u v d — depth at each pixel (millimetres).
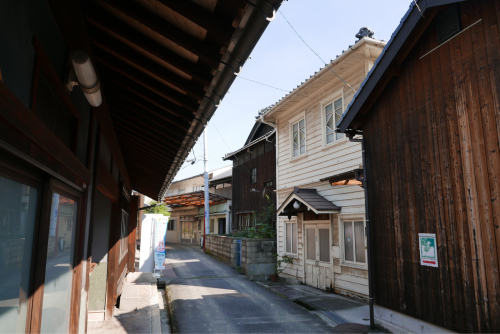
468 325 4066
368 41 7359
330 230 9039
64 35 2309
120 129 5074
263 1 1606
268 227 13219
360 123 6414
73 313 3027
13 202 1782
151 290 8891
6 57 1485
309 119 10328
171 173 6512
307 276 10094
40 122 1851
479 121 4047
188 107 2936
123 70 2891
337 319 6418
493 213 3824
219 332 5797
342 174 7191
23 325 1953
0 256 1639
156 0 1797
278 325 6156
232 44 1976
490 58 3961
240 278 11414
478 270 3969
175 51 2297
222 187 23297
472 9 4227
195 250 21922
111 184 5137
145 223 11672
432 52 4812
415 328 4898
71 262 3014
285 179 11664
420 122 4977
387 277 5586
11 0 1519
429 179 4766
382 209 5785
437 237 4586
